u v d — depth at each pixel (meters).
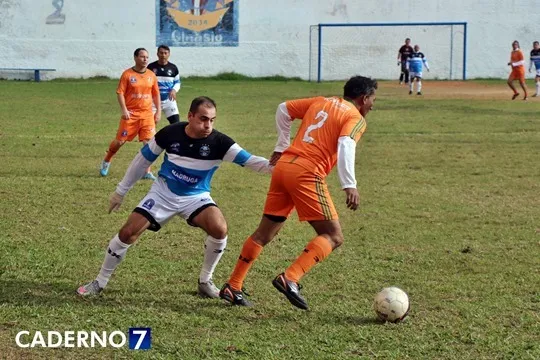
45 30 36.50
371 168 12.74
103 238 7.95
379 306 5.60
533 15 37.56
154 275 6.70
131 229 5.90
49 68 36.75
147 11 36.81
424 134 17.16
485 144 15.54
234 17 37.22
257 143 15.41
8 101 24.12
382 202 10.02
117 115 20.56
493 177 11.94
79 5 36.50
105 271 6.08
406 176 12.01
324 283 6.57
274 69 37.69
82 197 10.02
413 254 7.53
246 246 5.91
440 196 10.45
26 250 7.37
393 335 5.36
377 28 37.53
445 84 35.31
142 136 11.66
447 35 37.66
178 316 5.68
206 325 5.52
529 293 6.35
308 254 5.65
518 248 7.77
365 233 8.34
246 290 6.36
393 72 37.81
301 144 5.75
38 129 17.27
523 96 28.62
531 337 5.36
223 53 37.47
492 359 4.96
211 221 5.96
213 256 6.09
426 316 5.77
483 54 37.88
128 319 5.58
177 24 37.00
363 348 5.12
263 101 25.33
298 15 37.34
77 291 6.09
